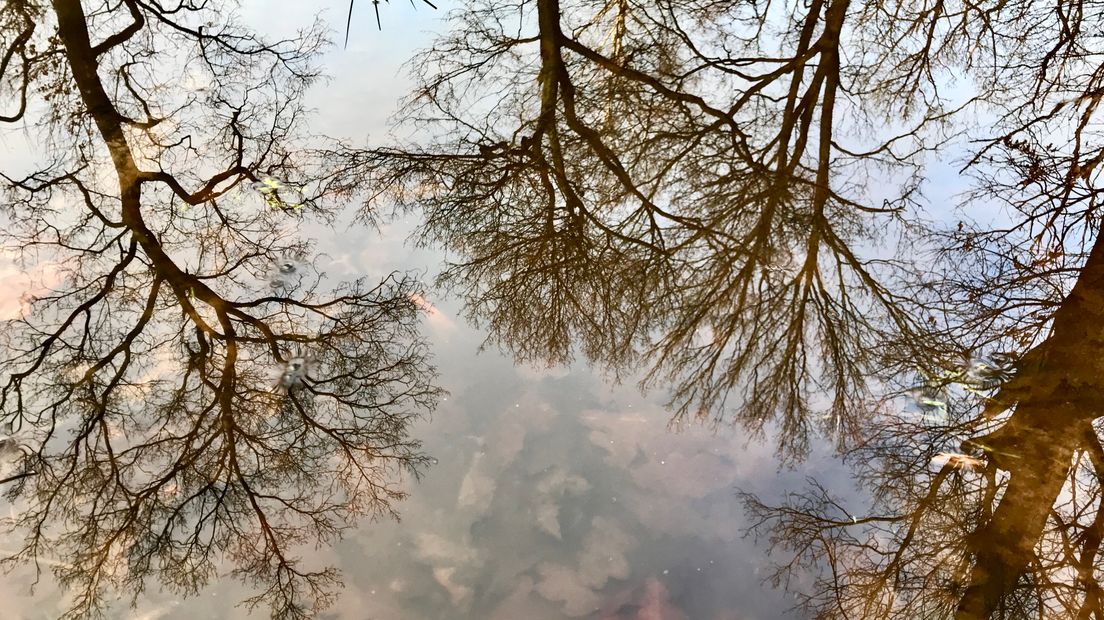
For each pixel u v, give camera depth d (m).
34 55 5.71
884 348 4.25
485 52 6.57
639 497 3.70
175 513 3.44
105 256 4.58
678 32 6.82
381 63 6.79
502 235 5.05
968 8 6.20
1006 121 5.66
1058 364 3.86
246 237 4.78
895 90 6.28
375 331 4.32
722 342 4.46
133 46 5.96
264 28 6.81
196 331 4.20
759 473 3.71
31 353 4.01
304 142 5.54
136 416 3.80
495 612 3.28
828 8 6.59
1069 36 5.45
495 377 4.23
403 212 5.15
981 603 3.18
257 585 3.26
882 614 3.19
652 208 5.36
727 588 3.33
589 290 4.77
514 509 3.65
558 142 5.80
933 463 3.59
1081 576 3.22
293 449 3.72
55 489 3.47
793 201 5.29
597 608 3.29
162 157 5.25
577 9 7.05
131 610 3.15
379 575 3.37
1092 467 3.47
